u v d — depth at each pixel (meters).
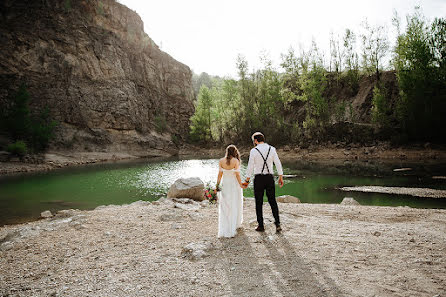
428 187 14.62
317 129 44.84
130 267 3.53
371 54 47.28
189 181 9.95
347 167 25.77
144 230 5.37
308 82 47.16
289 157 39.25
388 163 27.44
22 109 36.19
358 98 48.34
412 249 3.80
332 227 5.14
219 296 2.65
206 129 63.47
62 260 3.95
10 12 40.44
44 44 42.91
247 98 54.12
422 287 2.66
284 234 4.66
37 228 5.73
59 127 42.12
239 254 3.79
